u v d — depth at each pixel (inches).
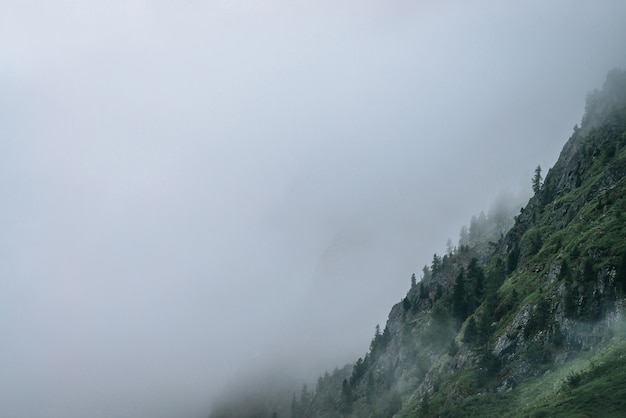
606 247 5536.4
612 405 4042.8
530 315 5836.6
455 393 5871.1
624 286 5088.6
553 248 6663.4
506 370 5634.8
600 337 5034.5
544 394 4884.4
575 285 5511.8
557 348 5324.8
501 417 4995.1
